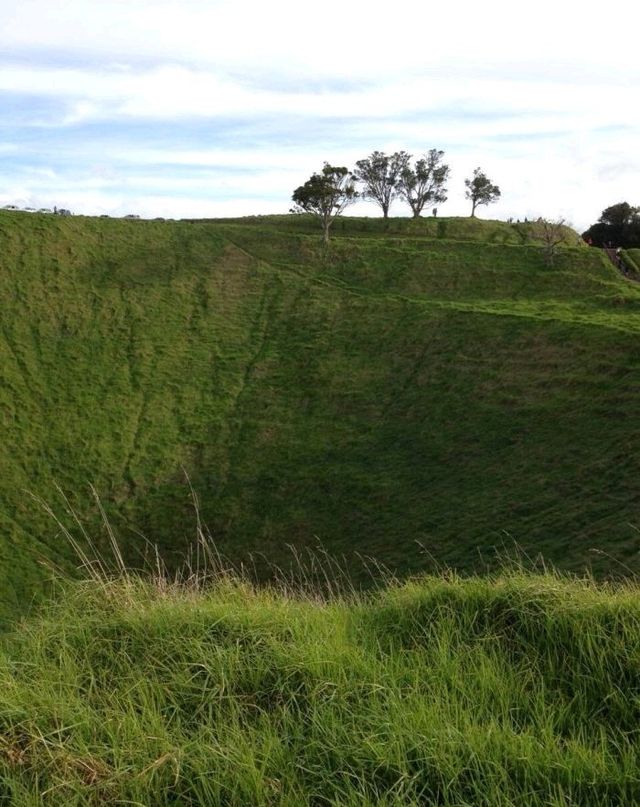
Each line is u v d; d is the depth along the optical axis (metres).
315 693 3.97
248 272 61.31
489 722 3.82
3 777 3.47
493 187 91.88
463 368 42.53
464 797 3.30
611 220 84.75
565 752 3.57
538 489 28.92
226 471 38.34
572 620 4.54
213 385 46.84
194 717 3.92
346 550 30.05
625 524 23.69
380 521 31.45
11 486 37.06
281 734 3.77
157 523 34.78
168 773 3.49
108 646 4.58
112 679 4.28
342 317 53.00
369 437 38.91
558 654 4.44
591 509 25.97
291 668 4.19
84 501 36.50
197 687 4.11
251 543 32.53
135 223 67.56
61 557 32.22
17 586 29.50
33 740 3.62
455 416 38.25
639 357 36.50
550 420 34.41
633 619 4.46
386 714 3.80
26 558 31.62
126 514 35.59
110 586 5.36
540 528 25.89
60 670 4.34
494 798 3.22
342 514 32.97
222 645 4.45
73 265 58.81
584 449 30.75
